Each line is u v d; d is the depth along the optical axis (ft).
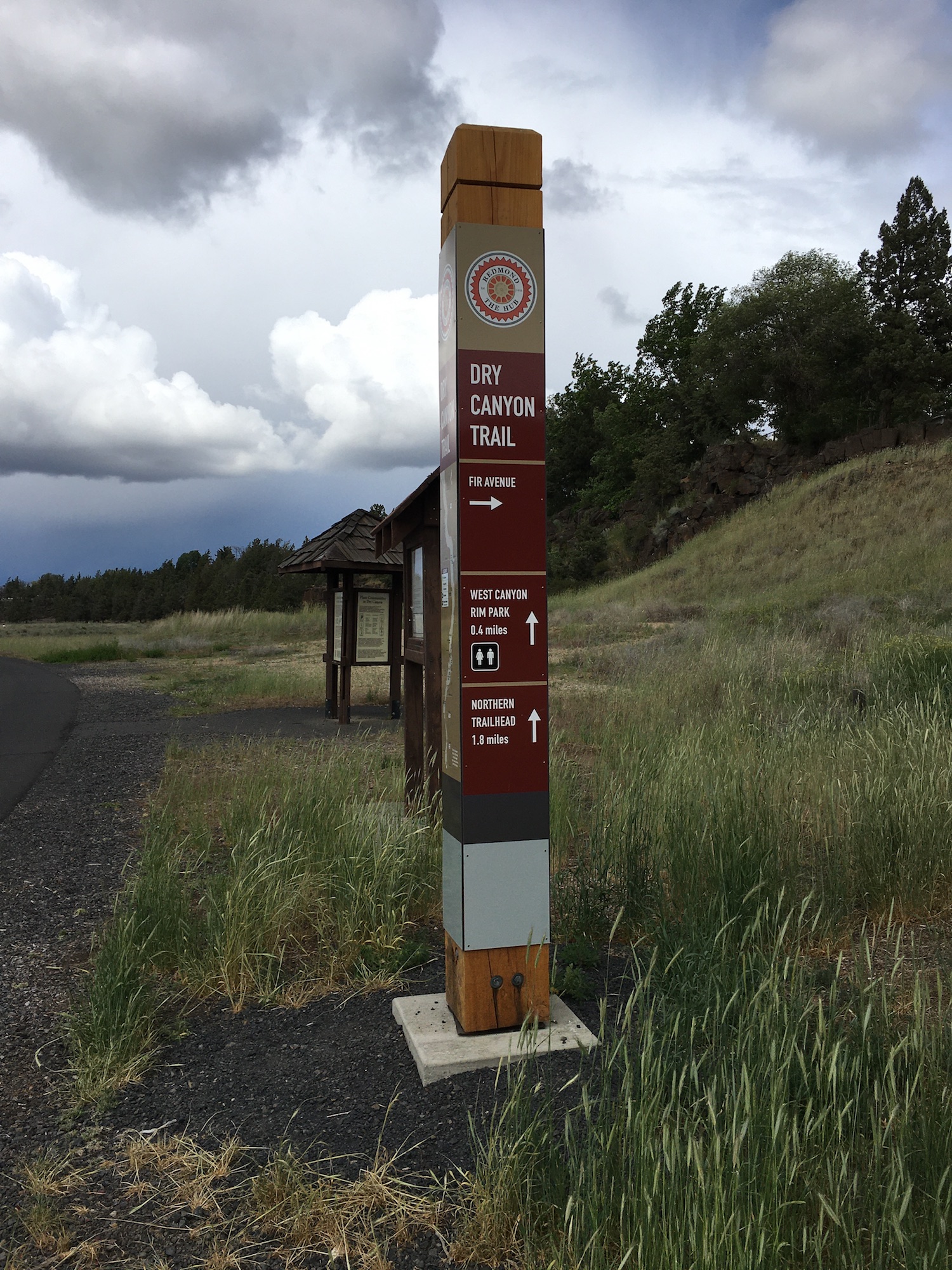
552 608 105.29
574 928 14.69
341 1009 12.72
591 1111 9.25
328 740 34.14
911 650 32.68
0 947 15.15
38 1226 8.04
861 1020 9.22
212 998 13.17
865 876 14.85
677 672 36.35
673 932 13.08
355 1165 8.91
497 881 11.48
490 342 11.55
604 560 153.89
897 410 138.41
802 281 142.31
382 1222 8.05
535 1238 7.49
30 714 46.93
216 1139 9.50
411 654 21.21
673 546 133.08
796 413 140.26
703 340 151.12
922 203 161.89
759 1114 7.56
